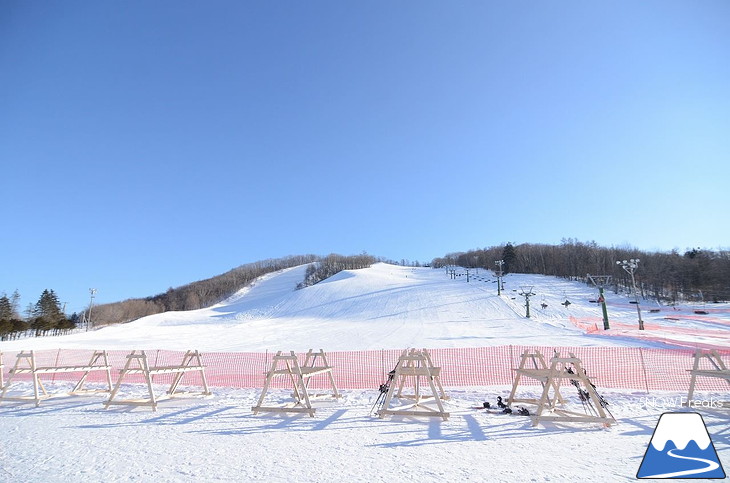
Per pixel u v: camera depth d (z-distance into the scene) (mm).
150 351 27797
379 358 19172
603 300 35250
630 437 6719
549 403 8922
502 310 49188
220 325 64000
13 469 5527
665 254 89438
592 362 16250
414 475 5066
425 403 9789
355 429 7473
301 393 11016
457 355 19156
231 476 5141
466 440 6668
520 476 5000
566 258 102750
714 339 26734
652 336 28438
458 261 153750
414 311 51938
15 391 12500
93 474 5309
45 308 84750
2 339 66562
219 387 12883
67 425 8148
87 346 35656
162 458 5914
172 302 147000
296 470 5305
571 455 5820
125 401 9758
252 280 174625
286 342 33531
